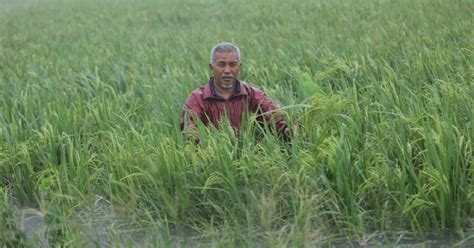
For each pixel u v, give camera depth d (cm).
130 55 1004
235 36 1105
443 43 779
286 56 780
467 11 1070
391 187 396
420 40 805
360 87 612
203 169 421
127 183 430
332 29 1036
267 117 498
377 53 766
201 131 452
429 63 659
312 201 377
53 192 439
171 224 410
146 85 670
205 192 409
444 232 375
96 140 509
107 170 458
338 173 392
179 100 595
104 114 564
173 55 915
